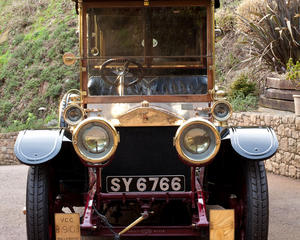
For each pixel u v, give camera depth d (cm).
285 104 725
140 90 332
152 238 376
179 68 335
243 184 311
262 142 276
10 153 1165
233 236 273
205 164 262
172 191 300
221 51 1106
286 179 603
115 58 330
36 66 1548
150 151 298
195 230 285
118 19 335
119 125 290
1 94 1540
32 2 1897
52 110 1388
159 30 336
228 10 1164
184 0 333
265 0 877
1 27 1881
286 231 382
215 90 366
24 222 429
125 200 296
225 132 294
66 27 1628
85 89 330
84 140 260
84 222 271
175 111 331
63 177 326
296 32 757
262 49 817
